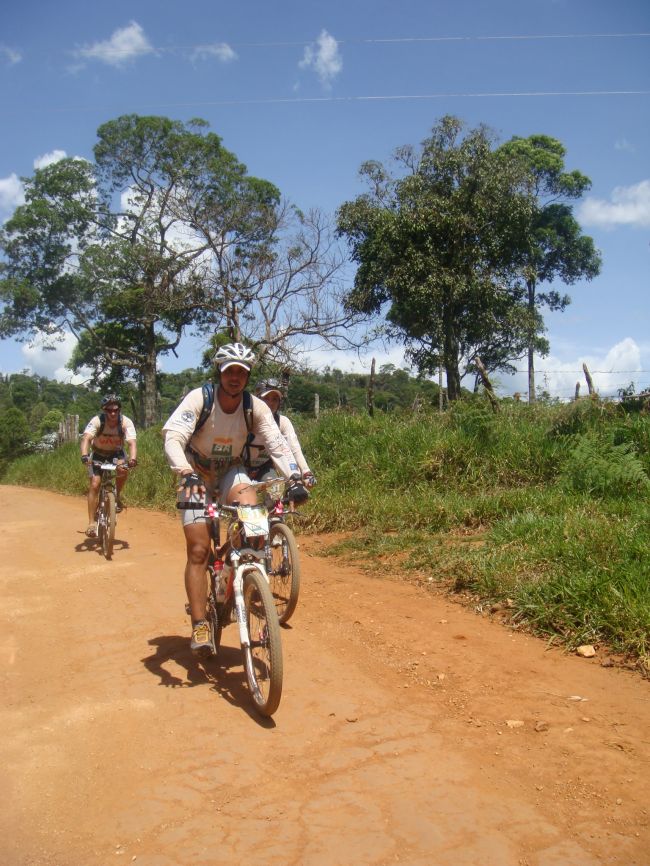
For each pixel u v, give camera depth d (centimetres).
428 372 2680
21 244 3619
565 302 3550
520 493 801
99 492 897
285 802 315
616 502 716
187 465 418
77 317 3741
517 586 551
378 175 2486
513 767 339
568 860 273
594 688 412
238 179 3600
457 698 412
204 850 285
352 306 2477
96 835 298
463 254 2450
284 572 560
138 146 3500
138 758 356
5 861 284
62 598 652
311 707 405
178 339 3847
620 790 316
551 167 3356
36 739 379
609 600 483
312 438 1166
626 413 962
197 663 476
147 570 745
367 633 521
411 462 967
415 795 317
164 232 3566
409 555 712
